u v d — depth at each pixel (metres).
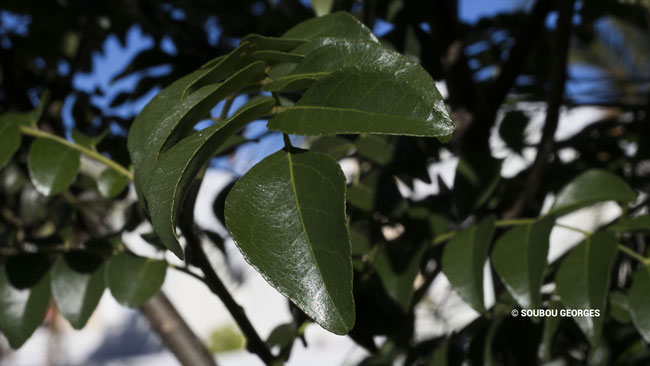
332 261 0.26
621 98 0.73
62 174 0.40
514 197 0.56
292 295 0.26
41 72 0.89
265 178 0.27
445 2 0.56
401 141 0.47
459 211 0.44
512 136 0.66
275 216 0.27
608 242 0.38
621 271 0.54
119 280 0.40
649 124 0.61
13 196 0.69
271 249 0.26
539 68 0.72
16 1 0.76
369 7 0.50
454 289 0.39
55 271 0.41
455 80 0.56
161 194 0.26
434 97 0.27
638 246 0.51
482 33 0.73
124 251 0.42
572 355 0.56
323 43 0.31
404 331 0.47
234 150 0.53
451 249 0.40
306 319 0.43
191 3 0.73
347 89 0.28
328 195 0.27
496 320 0.44
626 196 0.42
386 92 0.28
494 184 0.44
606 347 0.50
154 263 0.41
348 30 0.34
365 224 0.44
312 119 0.28
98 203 0.63
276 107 0.29
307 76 0.30
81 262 0.42
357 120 0.27
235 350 4.86
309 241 0.26
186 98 0.29
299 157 0.28
